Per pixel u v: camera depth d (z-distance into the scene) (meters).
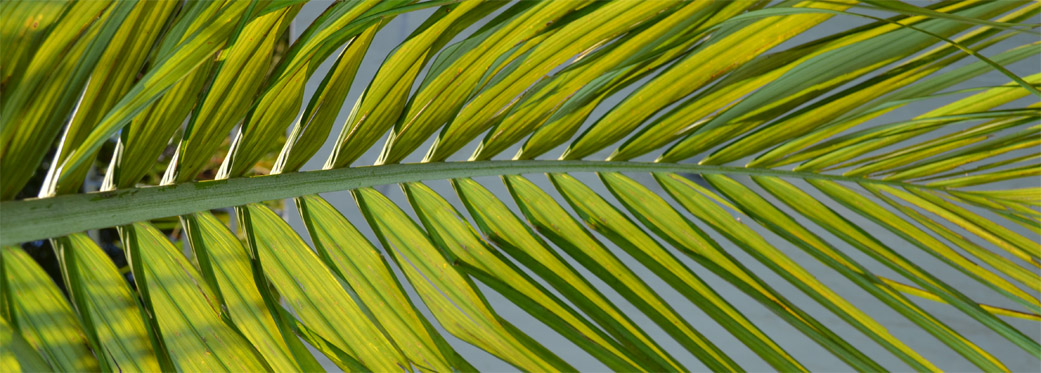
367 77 2.56
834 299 1.17
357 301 1.06
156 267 0.98
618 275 1.15
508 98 1.13
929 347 2.66
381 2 1.00
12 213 0.92
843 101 1.18
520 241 1.13
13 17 0.89
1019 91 1.23
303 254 1.05
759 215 1.22
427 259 1.11
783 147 1.26
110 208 0.96
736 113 1.19
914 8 1.00
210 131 1.01
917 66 1.15
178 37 0.94
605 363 1.09
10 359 0.90
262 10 0.95
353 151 1.10
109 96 0.94
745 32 1.11
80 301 0.94
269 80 0.99
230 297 1.01
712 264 1.18
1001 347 2.65
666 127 1.20
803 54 1.12
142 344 0.95
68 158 0.94
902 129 1.25
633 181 1.21
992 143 1.28
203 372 0.98
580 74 1.13
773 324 2.77
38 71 0.90
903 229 1.26
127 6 0.91
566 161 1.19
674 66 1.14
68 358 0.92
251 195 1.03
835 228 1.25
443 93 1.10
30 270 0.92
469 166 1.15
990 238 1.28
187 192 1.00
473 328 1.11
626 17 1.09
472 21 1.07
